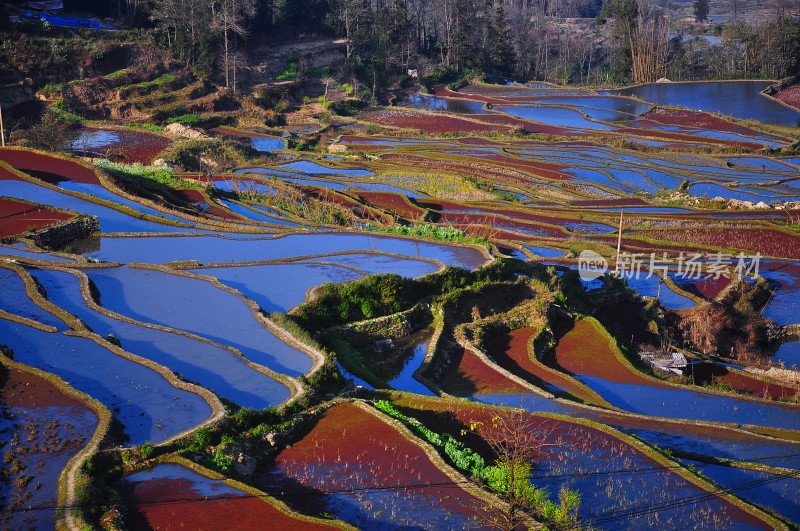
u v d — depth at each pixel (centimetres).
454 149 9675
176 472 2344
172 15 11481
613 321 4519
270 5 13600
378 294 4038
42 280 3900
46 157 6306
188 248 4694
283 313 3644
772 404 3469
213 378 2975
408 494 2323
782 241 5991
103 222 5116
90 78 10169
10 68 9481
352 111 12200
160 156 7725
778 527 2286
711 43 18262
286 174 7850
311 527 2091
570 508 2303
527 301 4344
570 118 11938
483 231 6003
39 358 2995
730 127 11112
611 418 3127
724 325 4562
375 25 14912
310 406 2850
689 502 2419
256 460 2489
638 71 15412
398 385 3384
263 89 11638
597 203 7231
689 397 3519
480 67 15812
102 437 2417
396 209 6631
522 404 3234
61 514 2055
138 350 3167
